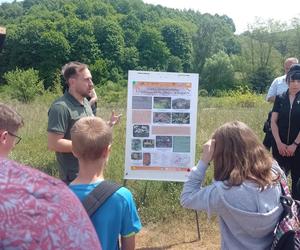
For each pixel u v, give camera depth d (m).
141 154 5.40
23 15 88.94
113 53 80.12
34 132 10.94
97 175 2.37
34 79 34.62
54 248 0.91
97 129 2.35
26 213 0.91
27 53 72.69
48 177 1.02
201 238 5.51
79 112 3.97
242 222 2.31
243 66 74.25
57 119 3.86
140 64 83.44
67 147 3.82
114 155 8.05
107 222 2.25
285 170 5.43
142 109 5.38
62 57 73.81
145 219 5.93
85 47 76.81
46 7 93.12
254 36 75.25
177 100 5.35
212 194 2.39
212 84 73.81
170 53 87.50
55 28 76.69
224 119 12.15
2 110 2.38
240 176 2.34
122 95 42.59
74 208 0.98
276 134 5.41
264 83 72.00
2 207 0.91
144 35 85.25
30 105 19.12
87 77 3.98
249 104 21.42
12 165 1.01
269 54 73.44
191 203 2.47
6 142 2.37
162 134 5.38
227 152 2.40
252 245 2.34
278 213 2.34
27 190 0.95
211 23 84.00
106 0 101.06
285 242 2.26
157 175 5.42
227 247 2.39
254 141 2.42
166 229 5.71
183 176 5.41
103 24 80.56
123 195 2.32
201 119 12.16
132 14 88.69
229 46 91.38
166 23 90.50
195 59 82.50
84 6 91.06
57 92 36.62
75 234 0.95
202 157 2.57
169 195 6.38
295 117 5.29
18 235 0.89
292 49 73.12
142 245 5.31
